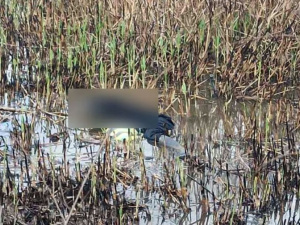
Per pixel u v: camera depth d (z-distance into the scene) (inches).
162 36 526.9
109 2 559.8
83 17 555.5
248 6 553.6
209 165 354.3
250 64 502.3
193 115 444.8
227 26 535.8
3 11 578.6
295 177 330.0
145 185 327.6
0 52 510.3
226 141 393.7
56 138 390.6
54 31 548.4
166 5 546.6
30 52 527.8
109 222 297.3
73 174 341.4
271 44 521.3
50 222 295.4
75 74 489.7
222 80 484.7
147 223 298.5
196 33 524.4
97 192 312.2
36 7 571.8
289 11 545.0
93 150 373.4
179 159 352.5
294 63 510.0
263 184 325.1
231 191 327.6
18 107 446.9
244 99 475.2
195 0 554.3
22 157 359.9
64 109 446.6
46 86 483.2
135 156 364.5
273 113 446.6
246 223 299.9
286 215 308.2
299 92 490.6
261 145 365.7
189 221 301.1
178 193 319.9
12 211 301.6
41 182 325.1
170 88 487.8
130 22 535.2
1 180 316.2
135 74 474.0
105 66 480.4
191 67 497.7
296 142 390.9
